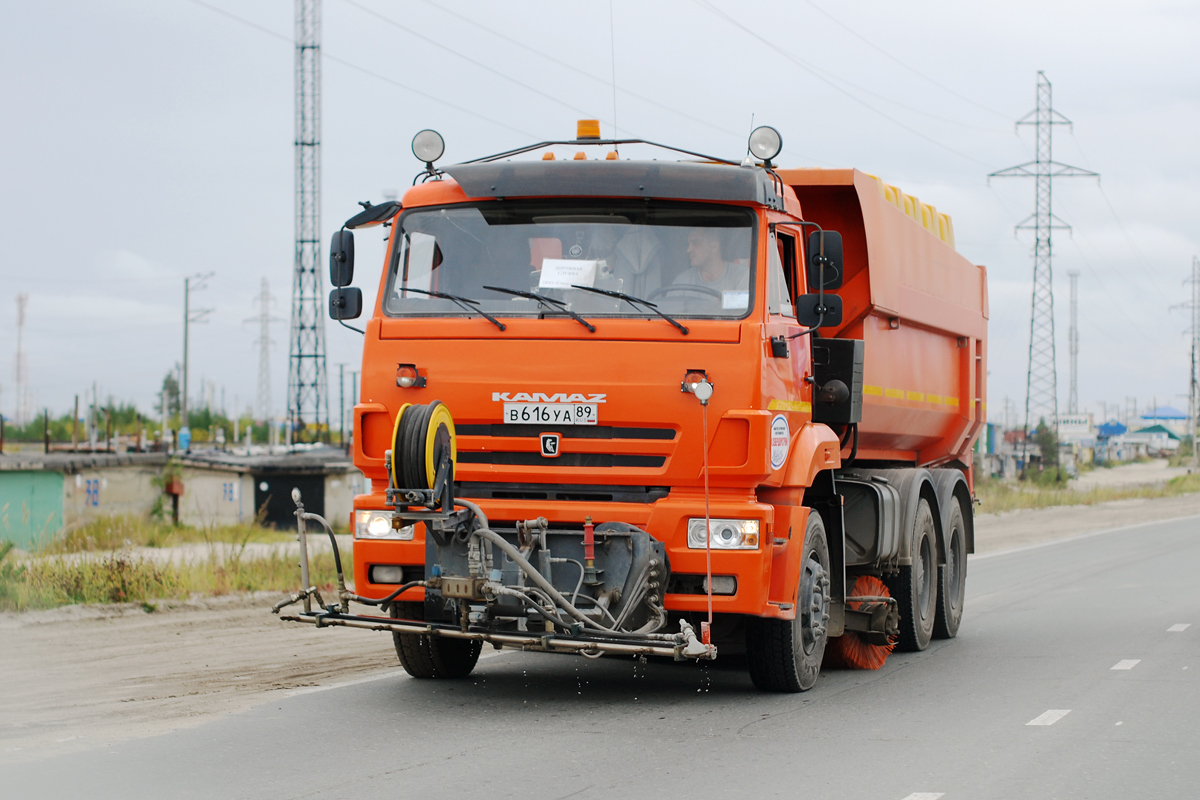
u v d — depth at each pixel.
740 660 10.80
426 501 7.52
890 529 11.02
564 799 5.89
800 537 8.70
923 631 12.00
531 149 9.58
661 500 8.05
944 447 14.28
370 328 8.48
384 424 8.38
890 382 11.58
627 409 8.08
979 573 20.19
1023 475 73.38
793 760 6.79
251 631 12.75
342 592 8.24
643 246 8.38
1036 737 7.45
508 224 8.55
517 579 7.87
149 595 15.10
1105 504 48.53
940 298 13.09
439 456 7.61
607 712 8.27
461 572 7.84
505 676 9.86
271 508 46.44
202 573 16.41
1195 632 12.48
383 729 7.62
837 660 10.72
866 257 10.65
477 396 8.24
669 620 8.35
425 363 8.34
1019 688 9.38
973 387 14.56
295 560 19.17
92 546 24.14
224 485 45.91
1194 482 64.62
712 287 8.26
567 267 8.38
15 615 13.48
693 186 8.32
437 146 8.90
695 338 8.09
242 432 139.12
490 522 8.15
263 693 9.02
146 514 42.75
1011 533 31.66
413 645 9.40
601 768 6.56
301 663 10.59
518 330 8.24
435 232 8.66
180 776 6.33
